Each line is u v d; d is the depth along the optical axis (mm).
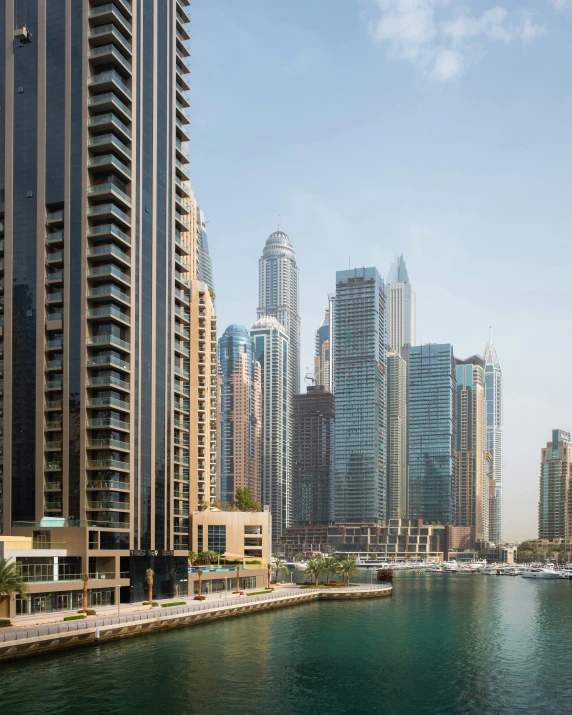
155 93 162000
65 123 145125
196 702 75062
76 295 141250
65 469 137625
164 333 160125
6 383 141500
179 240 171875
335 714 72938
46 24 148500
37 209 144500
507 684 86688
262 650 103125
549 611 173250
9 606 105312
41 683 79438
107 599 130250
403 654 104875
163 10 167750
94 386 138500
